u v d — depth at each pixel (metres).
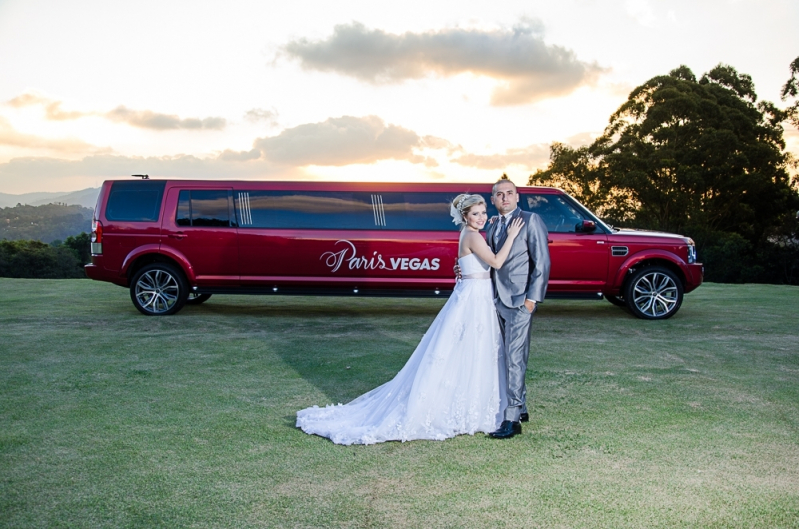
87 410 4.18
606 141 33.16
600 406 4.32
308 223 8.48
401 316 8.76
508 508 2.76
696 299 11.17
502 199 3.84
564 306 9.89
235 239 8.46
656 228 31.66
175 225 8.51
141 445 3.53
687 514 2.72
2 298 10.51
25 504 2.78
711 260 30.39
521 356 3.72
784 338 7.03
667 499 2.86
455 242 8.37
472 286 3.79
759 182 29.66
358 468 3.21
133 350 6.17
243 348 6.31
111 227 8.54
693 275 8.44
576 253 8.32
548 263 3.71
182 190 8.60
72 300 10.27
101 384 4.85
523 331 3.72
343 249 8.41
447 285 8.44
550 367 5.48
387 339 6.88
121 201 8.62
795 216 31.55
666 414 4.14
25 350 6.14
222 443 3.57
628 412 4.18
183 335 7.05
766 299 11.15
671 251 8.41
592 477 3.11
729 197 31.98
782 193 31.67
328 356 5.94
